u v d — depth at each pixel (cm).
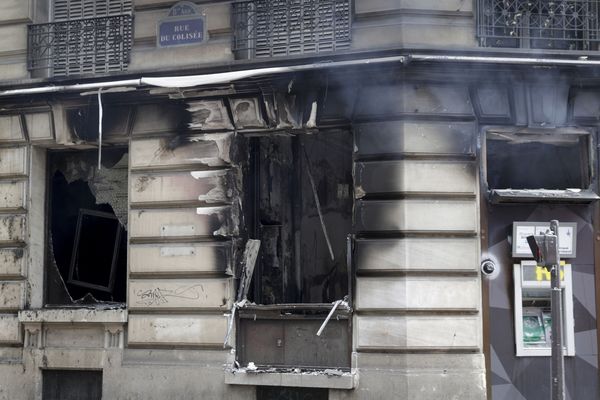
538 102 1219
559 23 1234
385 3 1208
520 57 1173
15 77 1391
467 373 1173
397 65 1170
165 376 1280
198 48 1302
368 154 1208
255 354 1269
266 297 1317
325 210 1312
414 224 1185
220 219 1273
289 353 1252
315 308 1231
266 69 1194
